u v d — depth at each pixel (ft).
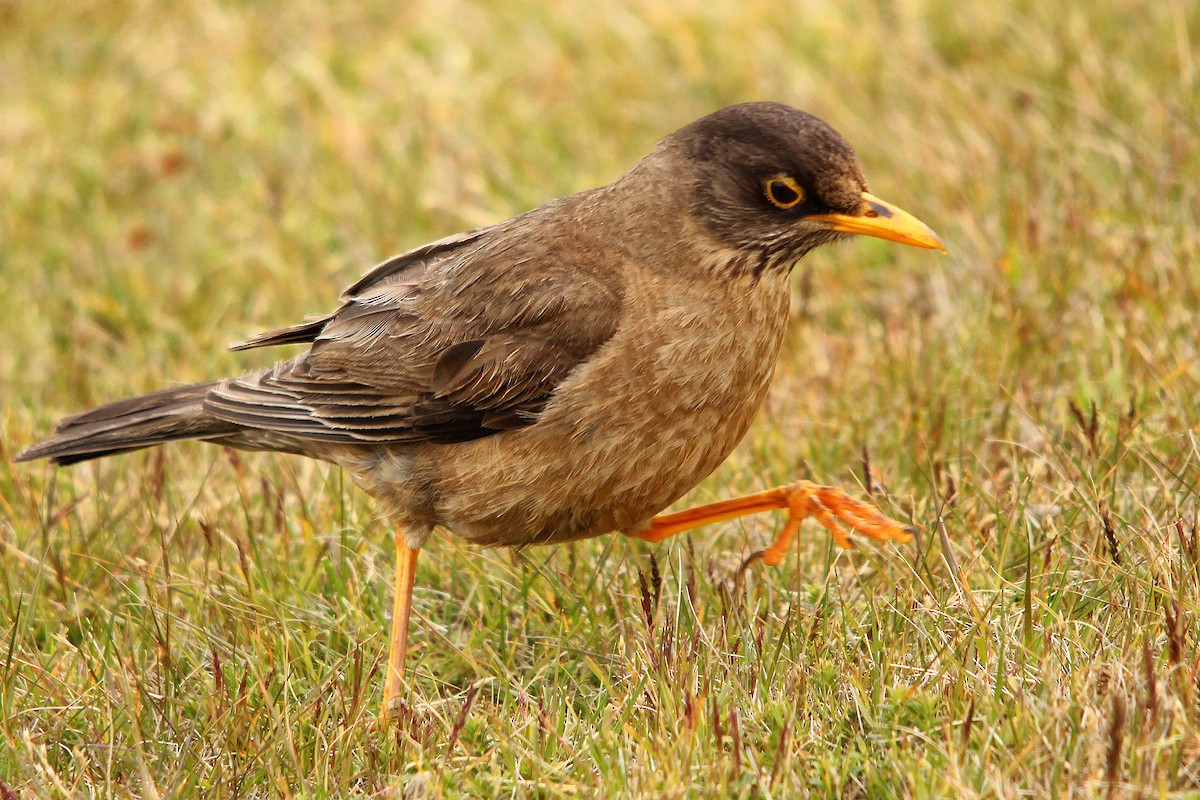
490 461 30.40
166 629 30.40
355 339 32.01
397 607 31.12
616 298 29.91
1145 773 23.41
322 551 33.63
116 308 48.37
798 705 26.40
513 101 55.62
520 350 30.01
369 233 49.80
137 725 27.25
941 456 34.68
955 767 23.67
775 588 32.07
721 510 32.27
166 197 54.08
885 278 44.52
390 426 31.14
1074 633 27.37
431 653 31.76
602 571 33.01
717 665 28.14
